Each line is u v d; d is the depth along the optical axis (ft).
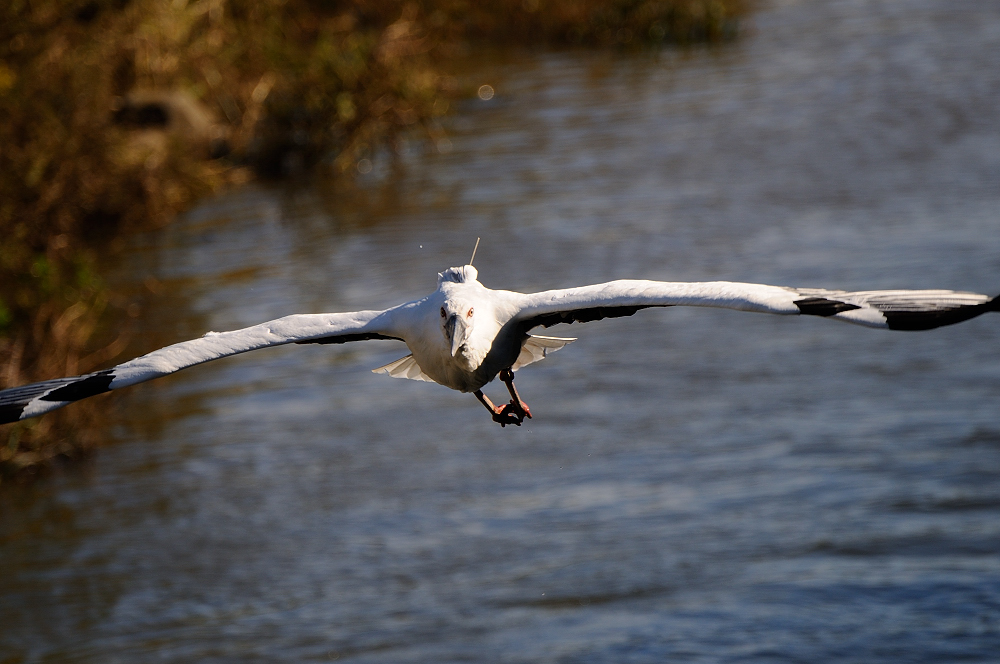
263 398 55.11
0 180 67.87
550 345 26.71
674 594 39.40
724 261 65.41
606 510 44.68
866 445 47.62
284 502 46.37
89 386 23.39
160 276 69.51
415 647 37.45
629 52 121.08
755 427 49.78
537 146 91.30
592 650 36.68
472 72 115.96
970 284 58.90
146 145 81.20
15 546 44.42
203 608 40.27
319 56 93.50
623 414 51.65
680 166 84.02
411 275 67.15
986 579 38.99
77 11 77.97
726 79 107.55
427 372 24.94
